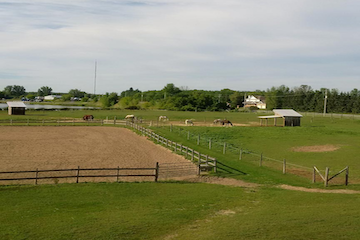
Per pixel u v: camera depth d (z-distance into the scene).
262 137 50.75
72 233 14.66
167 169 30.14
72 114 89.19
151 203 19.83
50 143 43.25
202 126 62.62
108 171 28.97
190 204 19.77
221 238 13.91
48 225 15.59
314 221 15.76
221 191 23.30
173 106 132.88
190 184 25.58
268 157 36.69
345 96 124.88
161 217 17.08
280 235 13.96
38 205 18.75
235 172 30.12
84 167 30.27
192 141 46.78
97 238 14.20
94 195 21.23
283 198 21.22
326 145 43.72
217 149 41.19
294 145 44.09
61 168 29.47
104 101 153.75
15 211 17.56
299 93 140.75
